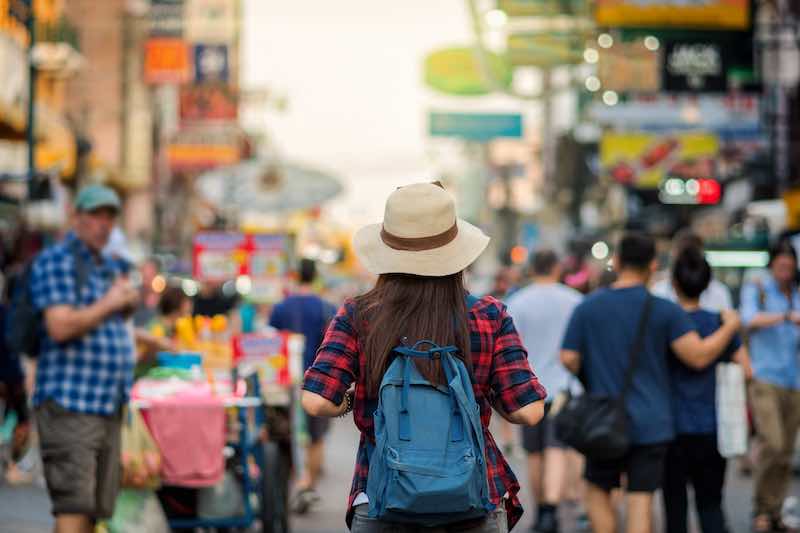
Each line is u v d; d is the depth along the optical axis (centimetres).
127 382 889
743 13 3189
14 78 3000
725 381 1229
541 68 3431
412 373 544
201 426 1012
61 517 855
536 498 1306
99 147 5934
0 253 2059
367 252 570
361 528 550
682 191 3456
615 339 943
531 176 8244
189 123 5200
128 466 973
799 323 1319
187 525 1073
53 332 845
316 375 562
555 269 1322
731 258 2895
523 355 573
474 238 575
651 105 3328
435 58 3681
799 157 3716
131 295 855
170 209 7506
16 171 3334
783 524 1306
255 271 1842
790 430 1330
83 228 879
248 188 2355
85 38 5909
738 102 3338
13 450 1590
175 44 5088
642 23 3173
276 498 1121
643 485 935
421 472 518
